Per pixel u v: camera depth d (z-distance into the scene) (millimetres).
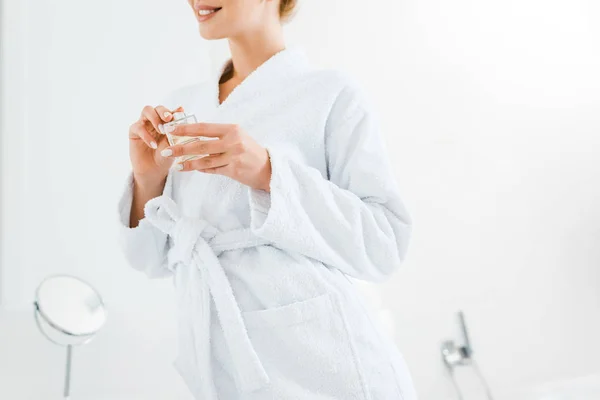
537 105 2361
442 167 2215
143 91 1675
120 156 1615
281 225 723
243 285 765
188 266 796
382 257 812
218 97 917
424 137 2217
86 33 1625
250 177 726
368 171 821
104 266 1541
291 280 750
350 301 767
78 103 1584
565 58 2424
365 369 740
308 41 2145
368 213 796
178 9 1762
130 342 1525
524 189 2293
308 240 741
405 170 2176
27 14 1548
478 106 2293
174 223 818
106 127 1607
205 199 806
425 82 2250
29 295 1429
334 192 780
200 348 748
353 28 2201
